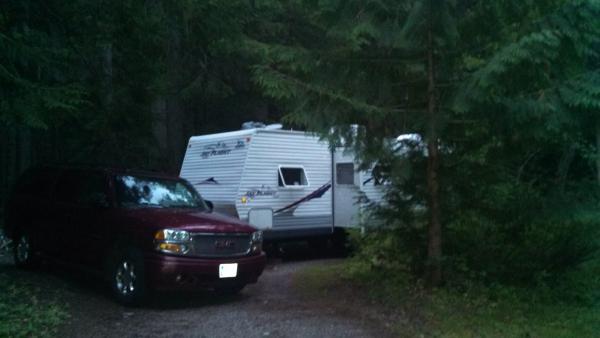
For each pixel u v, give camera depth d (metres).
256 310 7.81
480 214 8.38
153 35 11.69
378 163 8.12
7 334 6.07
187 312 7.66
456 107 7.18
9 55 8.71
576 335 6.82
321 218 13.12
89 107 13.18
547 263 8.47
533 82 7.10
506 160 8.16
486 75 6.77
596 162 11.65
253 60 16.14
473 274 8.30
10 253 12.45
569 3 6.88
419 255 8.60
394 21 7.83
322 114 7.54
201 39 12.54
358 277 9.34
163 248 7.61
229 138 12.48
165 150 17.47
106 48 12.06
